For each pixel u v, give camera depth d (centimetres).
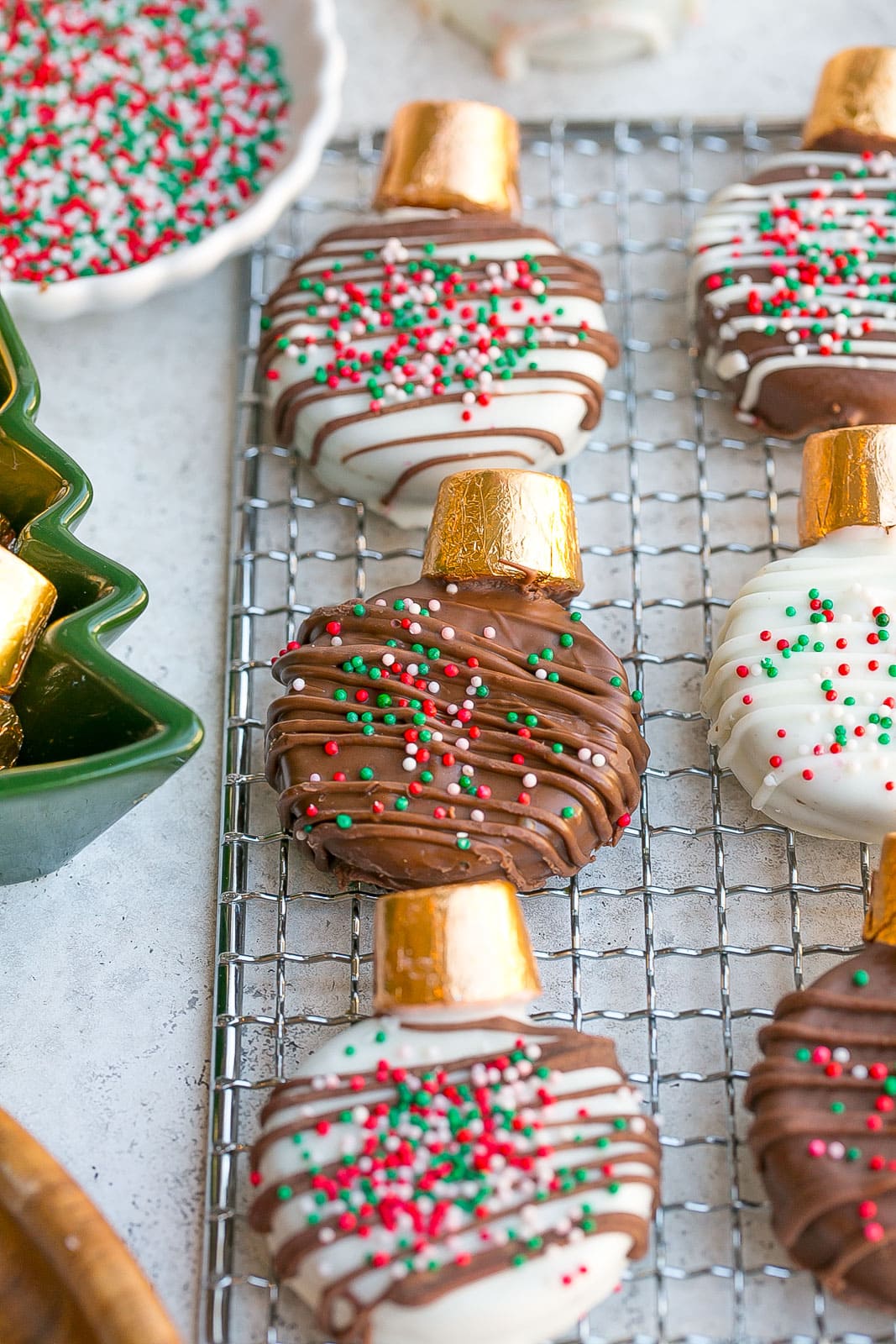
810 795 42
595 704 42
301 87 49
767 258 46
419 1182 39
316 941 43
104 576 42
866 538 43
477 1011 40
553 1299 38
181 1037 42
